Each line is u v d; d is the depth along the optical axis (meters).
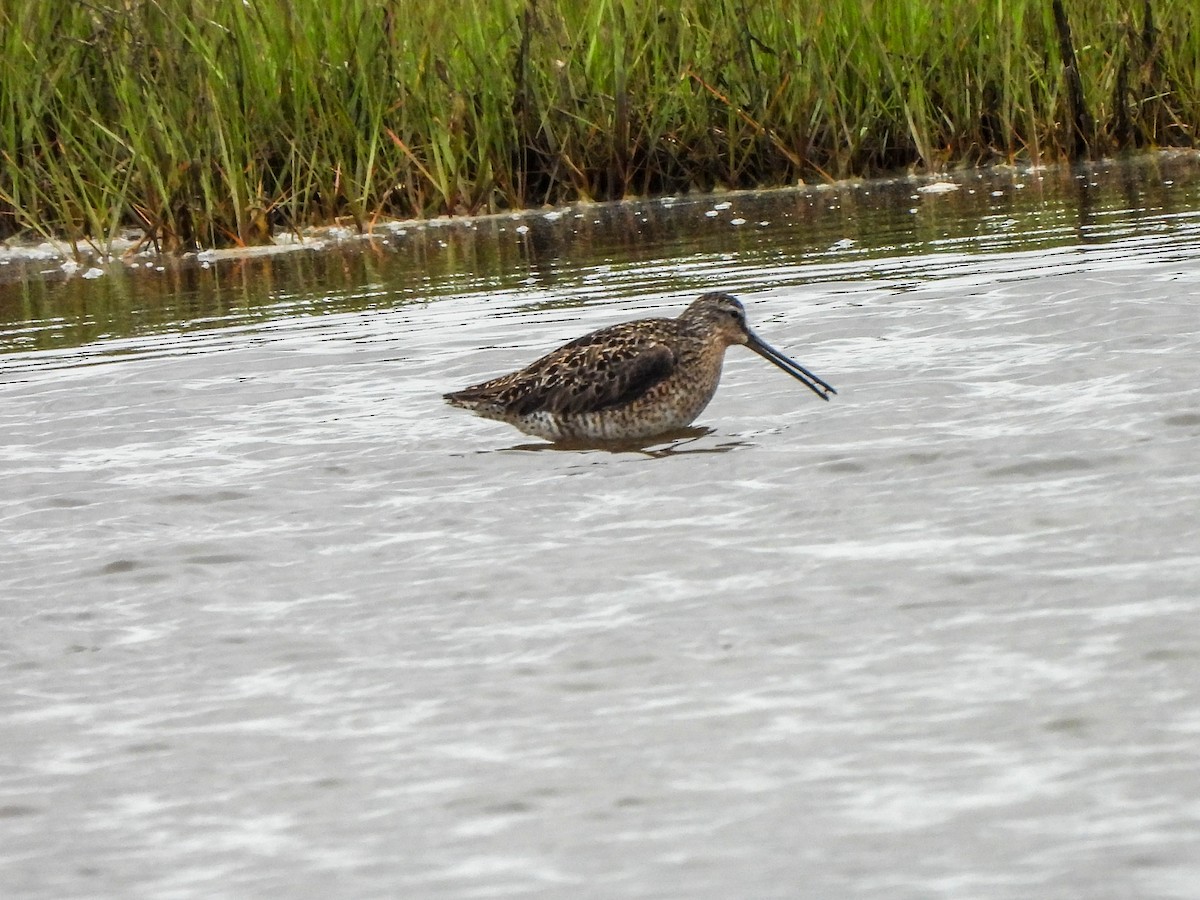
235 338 18.17
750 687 8.31
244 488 12.57
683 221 25.06
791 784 7.27
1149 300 16.09
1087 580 9.29
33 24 26.12
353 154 26.66
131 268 24.03
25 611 10.21
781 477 11.94
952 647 8.57
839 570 9.84
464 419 14.36
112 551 11.23
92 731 8.41
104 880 6.94
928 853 6.61
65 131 25.55
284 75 26.23
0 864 7.13
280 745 8.09
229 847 7.14
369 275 22.05
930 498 11.10
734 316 13.77
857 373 14.77
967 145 28.70
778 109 28.36
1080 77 28.44
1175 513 10.26
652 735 7.86
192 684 8.95
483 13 27.92
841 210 24.91
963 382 14.05
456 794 7.44
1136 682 7.94
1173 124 28.89
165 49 25.56
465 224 26.36
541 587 9.99
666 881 6.57
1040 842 6.61
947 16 28.67
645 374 13.42
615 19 27.22
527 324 17.92
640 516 11.30
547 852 6.88
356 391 15.50
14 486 12.92
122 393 15.83
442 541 11.05
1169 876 6.27
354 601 10.02
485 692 8.52
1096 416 12.53
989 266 19.03
